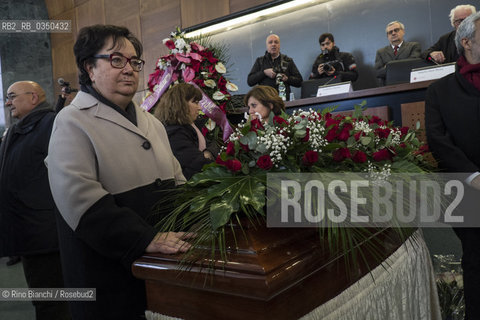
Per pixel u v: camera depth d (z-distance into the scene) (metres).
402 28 4.92
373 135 1.24
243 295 0.75
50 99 8.42
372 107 2.83
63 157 1.09
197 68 2.62
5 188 1.97
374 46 5.77
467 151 1.83
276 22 6.49
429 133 1.93
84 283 1.15
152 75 2.81
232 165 0.97
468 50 1.88
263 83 4.80
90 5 7.94
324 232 0.96
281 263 0.78
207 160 1.96
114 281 1.16
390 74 3.18
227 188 0.94
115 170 1.15
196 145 2.11
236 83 6.81
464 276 1.88
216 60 2.72
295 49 6.39
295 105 3.11
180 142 2.00
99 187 1.09
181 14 6.87
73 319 1.19
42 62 8.45
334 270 0.95
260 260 0.77
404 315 1.25
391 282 1.18
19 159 2.01
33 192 2.00
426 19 5.36
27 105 2.43
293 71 4.89
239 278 0.75
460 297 2.10
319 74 4.83
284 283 0.76
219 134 2.68
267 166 0.96
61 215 1.18
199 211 0.95
